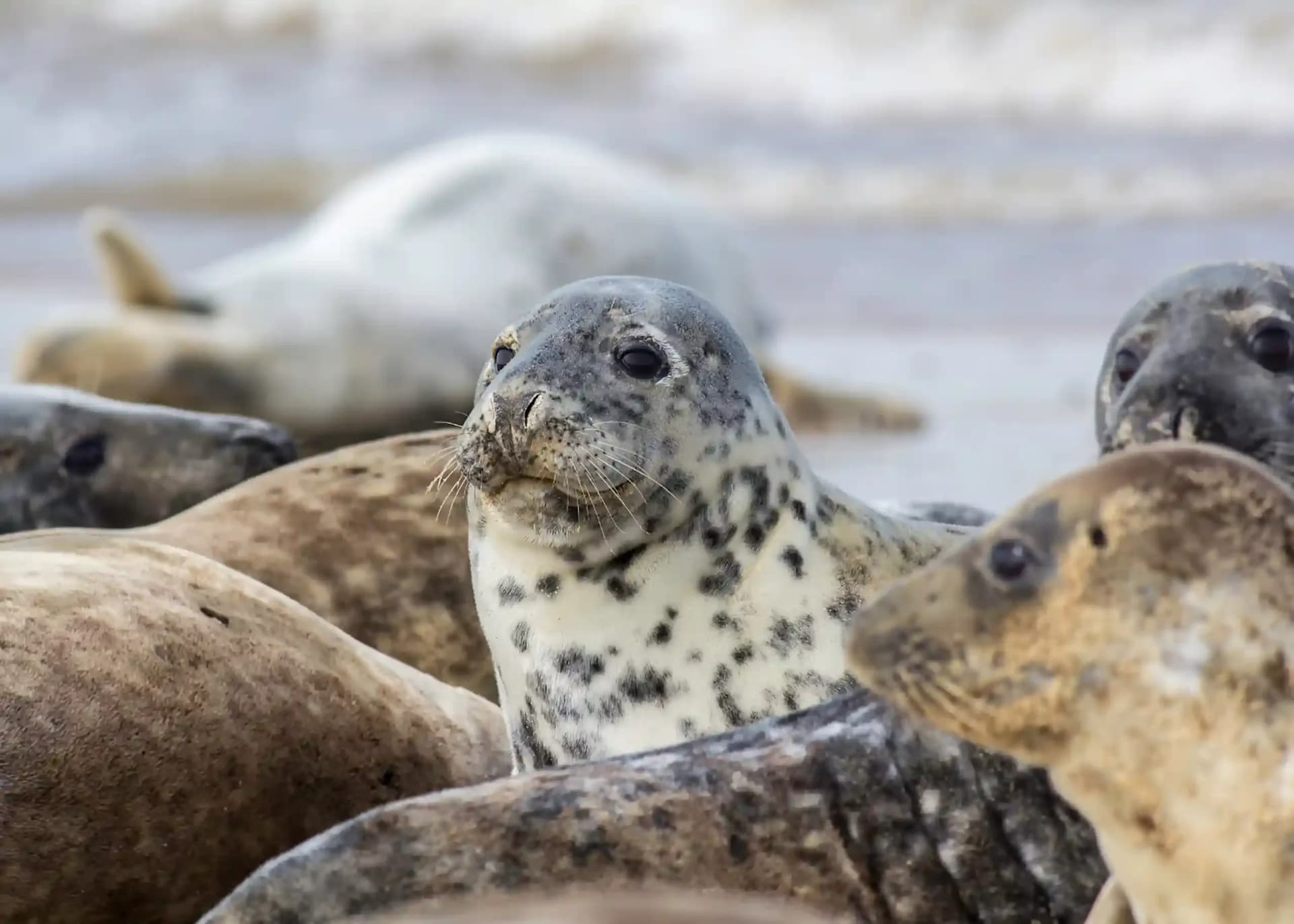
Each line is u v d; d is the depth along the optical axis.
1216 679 13.12
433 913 12.63
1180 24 101.44
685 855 15.76
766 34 107.81
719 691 20.25
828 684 20.31
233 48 115.88
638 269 56.75
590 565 20.53
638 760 16.41
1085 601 13.38
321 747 19.48
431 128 102.12
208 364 52.22
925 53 104.31
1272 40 99.88
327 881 15.46
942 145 94.69
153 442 30.11
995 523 13.95
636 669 20.33
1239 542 13.30
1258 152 90.38
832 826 16.06
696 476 20.56
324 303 54.62
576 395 20.39
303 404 53.38
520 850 15.60
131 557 20.72
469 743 21.27
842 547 21.14
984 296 69.38
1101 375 21.12
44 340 51.44
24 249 79.69
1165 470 13.53
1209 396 19.47
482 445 20.48
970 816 16.17
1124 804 13.34
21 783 17.34
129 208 88.62
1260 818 12.99
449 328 55.66
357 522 26.06
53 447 29.72
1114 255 74.56
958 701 13.66
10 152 97.31
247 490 26.83
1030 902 16.05
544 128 102.00
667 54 109.94
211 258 78.38
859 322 66.69
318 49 115.62
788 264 75.94
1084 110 99.31
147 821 17.94
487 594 21.11
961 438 48.84
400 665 21.52
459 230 57.75
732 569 20.64
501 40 112.88
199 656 19.00
